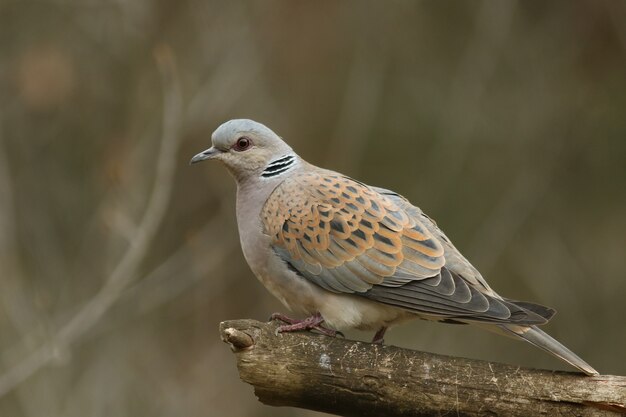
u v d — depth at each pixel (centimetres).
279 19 1435
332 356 653
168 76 1155
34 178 1418
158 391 1412
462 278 719
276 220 763
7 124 1403
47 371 1330
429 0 1483
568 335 1475
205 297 1493
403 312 740
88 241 1401
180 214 1462
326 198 759
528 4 1500
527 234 1499
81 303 1346
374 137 1473
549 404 614
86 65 1404
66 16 1401
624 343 1470
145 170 1366
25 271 1403
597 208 1512
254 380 663
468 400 630
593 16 1489
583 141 1507
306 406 669
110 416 1372
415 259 726
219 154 802
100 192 1404
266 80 1436
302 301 762
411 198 1457
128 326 1435
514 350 1416
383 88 1484
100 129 1409
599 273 1491
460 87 1452
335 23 1448
